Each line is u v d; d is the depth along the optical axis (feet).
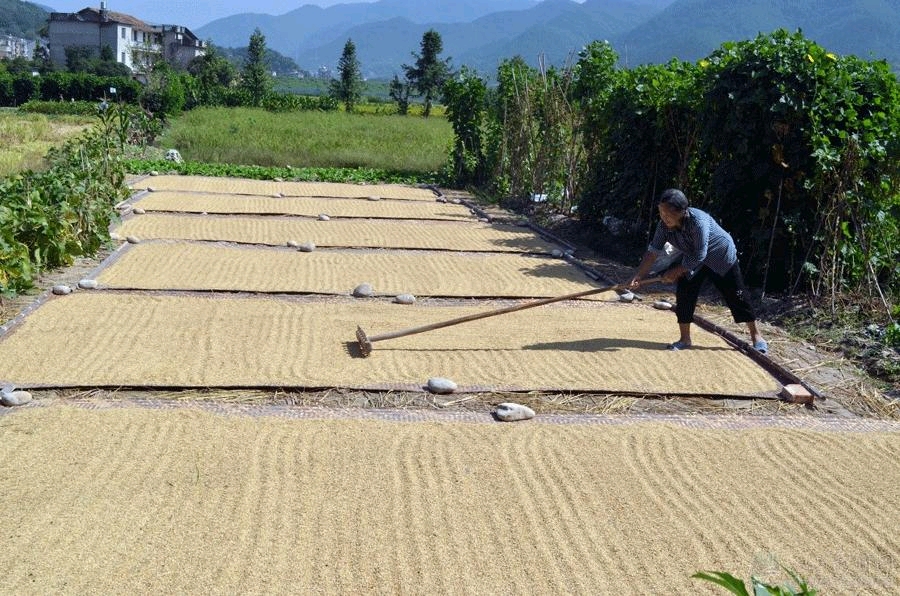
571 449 18.83
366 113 156.76
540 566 14.28
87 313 27.25
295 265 35.78
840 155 31.55
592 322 28.73
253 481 16.76
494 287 33.42
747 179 34.88
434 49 163.02
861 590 13.99
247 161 78.84
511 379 22.89
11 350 23.50
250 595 13.19
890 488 17.62
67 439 18.20
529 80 61.62
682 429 20.16
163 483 16.53
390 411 20.61
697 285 25.52
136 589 13.21
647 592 13.67
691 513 16.24
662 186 42.68
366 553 14.43
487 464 17.92
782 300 32.40
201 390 21.34
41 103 137.08
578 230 48.08
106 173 43.91
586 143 49.73
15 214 30.55
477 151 68.18
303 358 23.84
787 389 22.57
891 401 22.81
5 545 14.25
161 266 34.47
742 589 8.38
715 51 37.42
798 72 32.76
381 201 57.62
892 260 32.07
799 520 16.16
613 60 51.80
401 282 33.53
